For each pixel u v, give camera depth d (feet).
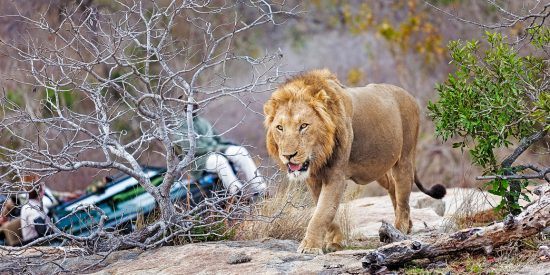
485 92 38.88
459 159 73.61
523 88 39.17
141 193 44.06
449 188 65.05
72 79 39.55
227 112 83.41
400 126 43.19
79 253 38.93
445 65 91.40
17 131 50.29
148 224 40.75
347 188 51.67
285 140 36.73
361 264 32.96
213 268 34.42
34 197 43.75
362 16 100.17
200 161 46.65
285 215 42.75
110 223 42.75
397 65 93.20
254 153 76.18
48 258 39.06
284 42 99.76
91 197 44.24
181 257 36.24
